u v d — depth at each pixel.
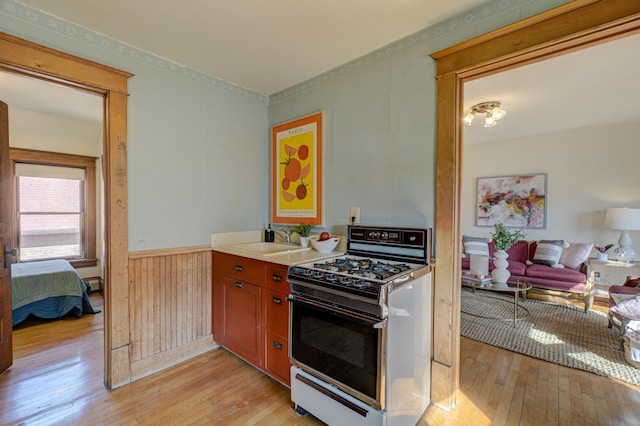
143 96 2.07
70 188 4.30
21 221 3.93
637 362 2.24
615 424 1.63
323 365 1.57
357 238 2.12
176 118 2.26
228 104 2.60
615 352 2.49
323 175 2.40
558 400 1.85
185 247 2.32
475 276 3.38
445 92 1.73
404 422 1.51
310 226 2.46
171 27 1.80
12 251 2.19
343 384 1.47
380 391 1.32
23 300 2.98
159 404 1.79
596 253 3.90
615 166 4.00
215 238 2.53
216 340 2.47
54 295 3.14
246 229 2.77
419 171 1.86
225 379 2.06
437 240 1.78
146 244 2.10
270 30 1.83
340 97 2.30
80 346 2.57
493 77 2.58
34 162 3.94
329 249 2.23
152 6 1.60
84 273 4.32
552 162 4.46
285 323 1.89
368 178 2.12
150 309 2.12
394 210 1.98
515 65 1.58
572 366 2.26
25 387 1.95
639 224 3.61
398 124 1.96
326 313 1.54
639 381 2.05
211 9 1.63
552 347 2.59
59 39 1.70
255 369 2.19
